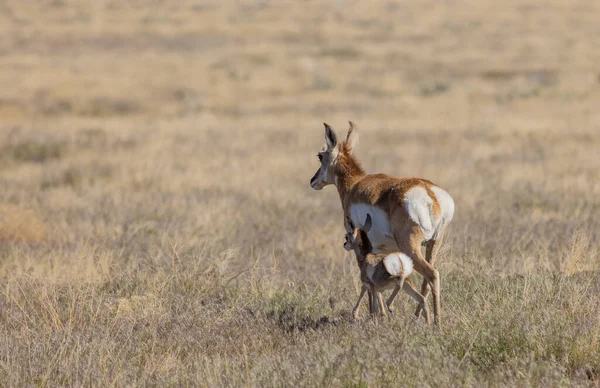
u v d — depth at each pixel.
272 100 164.62
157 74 186.88
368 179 34.59
